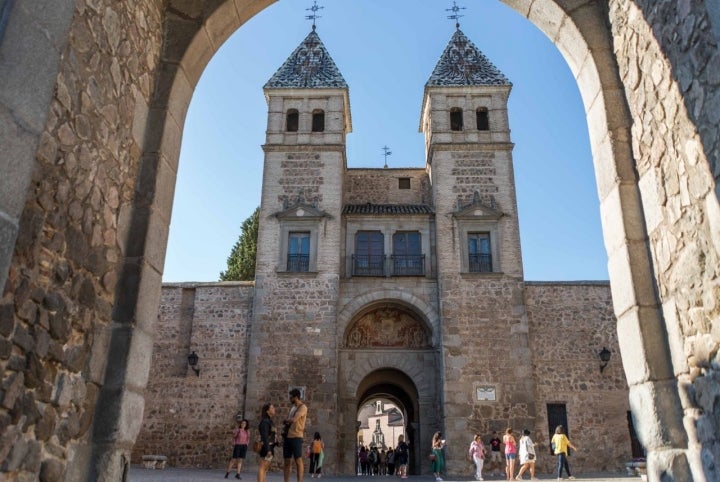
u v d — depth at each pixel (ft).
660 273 18.15
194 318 81.15
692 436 16.21
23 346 12.88
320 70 98.27
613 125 20.49
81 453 15.48
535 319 80.79
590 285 82.43
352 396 79.00
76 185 15.37
